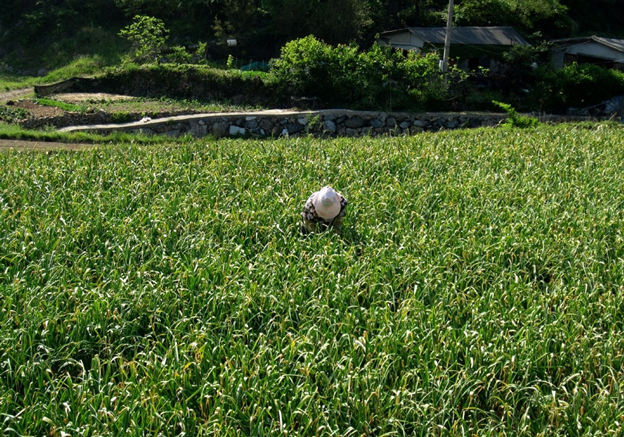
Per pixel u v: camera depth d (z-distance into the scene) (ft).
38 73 118.21
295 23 110.73
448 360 18.79
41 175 33.01
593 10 158.61
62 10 128.98
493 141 46.44
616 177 36.27
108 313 20.40
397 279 23.67
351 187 32.60
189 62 97.76
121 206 29.40
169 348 18.99
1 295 21.07
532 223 28.89
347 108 78.84
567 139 47.78
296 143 43.24
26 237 25.16
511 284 22.89
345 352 19.16
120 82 91.45
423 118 77.56
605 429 16.81
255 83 84.48
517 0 128.06
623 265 24.84
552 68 95.40
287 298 21.65
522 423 16.76
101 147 42.39
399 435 16.75
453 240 26.96
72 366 19.31
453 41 98.99
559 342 19.81
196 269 23.21
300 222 28.25
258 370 17.70
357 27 110.11
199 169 35.91
